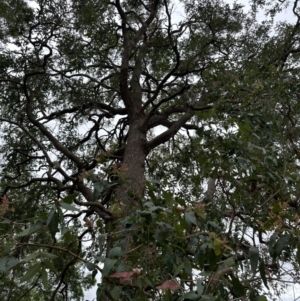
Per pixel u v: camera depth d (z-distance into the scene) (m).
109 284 2.57
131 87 9.57
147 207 2.91
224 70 7.61
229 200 3.83
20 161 9.76
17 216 7.97
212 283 2.43
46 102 9.48
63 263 7.59
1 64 8.74
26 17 8.63
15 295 6.61
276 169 4.12
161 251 2.83
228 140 4.18
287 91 5.66
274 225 2.33
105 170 3.59
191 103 8.16
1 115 9.36
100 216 5.38
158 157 9.04
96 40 8.99
